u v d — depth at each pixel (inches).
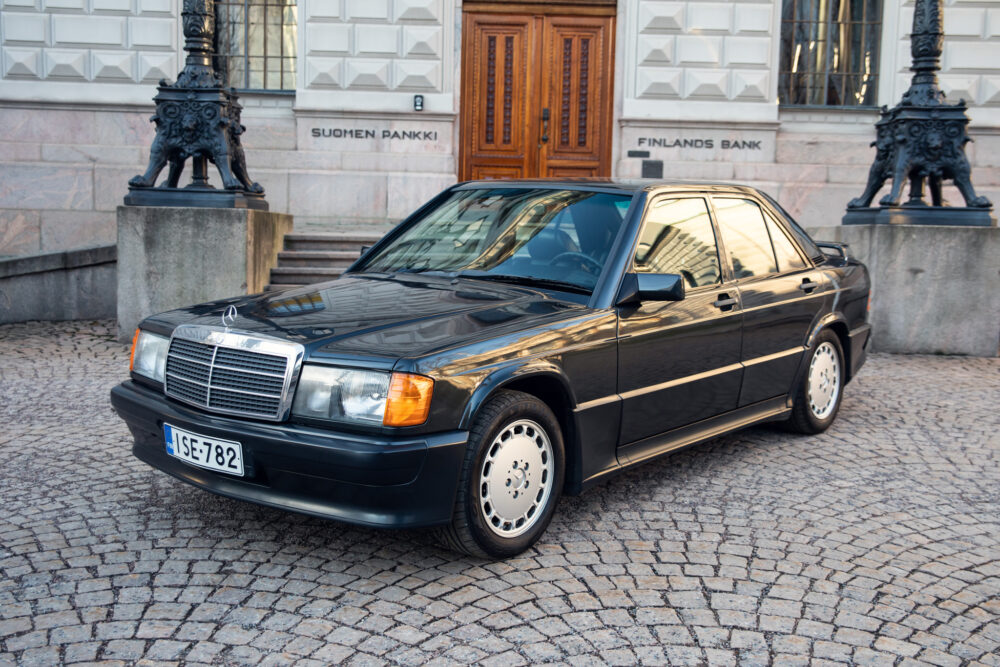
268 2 503.8
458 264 179.2
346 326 141.9
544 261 171.6
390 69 489.7
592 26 503.2
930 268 349.7
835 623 125.8
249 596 130.4
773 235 214.5
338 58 489.1
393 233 199.5
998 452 217.0
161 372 153.9
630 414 164.1
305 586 134.2
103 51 489.7
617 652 116.2
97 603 127.1
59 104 489.7
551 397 154.3
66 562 140.9
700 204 192.1
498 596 131.9
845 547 153.9
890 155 362.3
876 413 255.9
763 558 148.3
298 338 136.5
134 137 493.4
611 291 161.5
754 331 195.3
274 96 499.8
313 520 161.5
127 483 180.2
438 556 146.6
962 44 496.1
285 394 133.6
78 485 178.4
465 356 135.5
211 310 159.5
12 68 487.2
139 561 141.9
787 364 209.6
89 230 494.3
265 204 370.3
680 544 153.6
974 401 273.7
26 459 195.6
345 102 489.7
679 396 175.5
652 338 166.9
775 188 499.8
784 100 516.1
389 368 129.2
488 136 508.7
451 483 133.4
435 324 143.3
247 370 137.8
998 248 346.9
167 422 146.3
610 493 180.4
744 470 197.8
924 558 150.1
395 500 130.1
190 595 130.3
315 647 116.0
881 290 352.8
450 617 125.0
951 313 351.3
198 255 339.0
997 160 501.0
